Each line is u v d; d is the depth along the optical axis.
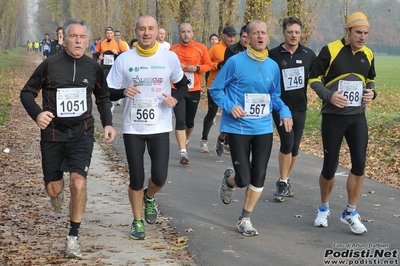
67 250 5.96
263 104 6.83
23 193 8.91
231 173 7.20
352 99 6.88
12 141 13.80
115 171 10.55
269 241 6.66
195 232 7.02
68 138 6.14
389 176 10.38
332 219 7.59
